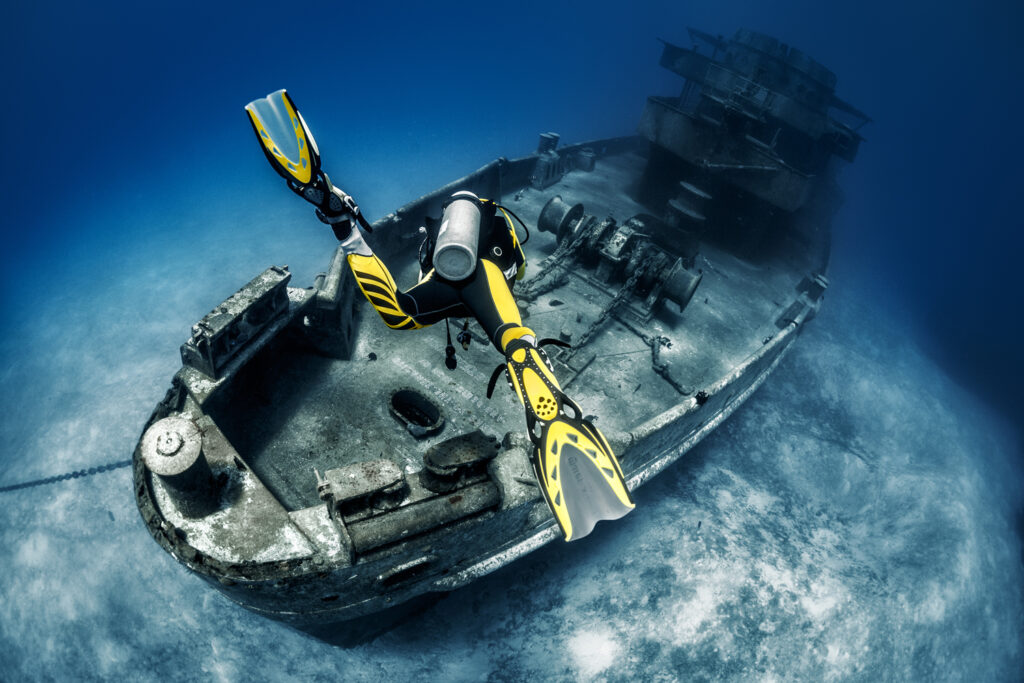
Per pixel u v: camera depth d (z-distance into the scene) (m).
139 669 9.13
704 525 11.18
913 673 9.83
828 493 12.91
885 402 16.42
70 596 9.95
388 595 6.36
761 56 15.04
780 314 13.59
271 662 9.10
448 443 5.95
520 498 6.31
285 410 8.20
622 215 16.20
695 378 10.65
